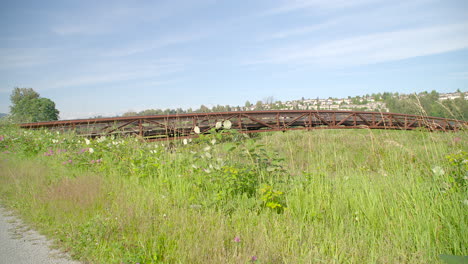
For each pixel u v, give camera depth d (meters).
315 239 3.06
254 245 2.84
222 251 2.71
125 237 3.09
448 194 3.43
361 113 27.30
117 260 2.61
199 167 5.41
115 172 6.44
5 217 4.00
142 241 2.94
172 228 3.24
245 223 3.49
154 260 2.62
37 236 3.34
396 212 3.48
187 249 2.74
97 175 6.13
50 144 10.20
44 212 4.04
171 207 4.10
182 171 5.76
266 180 4.67
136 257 2.59
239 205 4.01
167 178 5.43
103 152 7.77
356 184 4.56
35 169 6.87
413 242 2.96
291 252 2.78
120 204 4.05
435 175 3.85
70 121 15.91
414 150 5.48
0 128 15.73
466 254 2.60
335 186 4.48
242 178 4.44
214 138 5.31
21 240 3.22
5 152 10.41
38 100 65.06
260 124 24.77
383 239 3.08
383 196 3.93
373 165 6.01
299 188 4.30
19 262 2.68
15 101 66.81
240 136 4.98
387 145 6.44
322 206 3.87
